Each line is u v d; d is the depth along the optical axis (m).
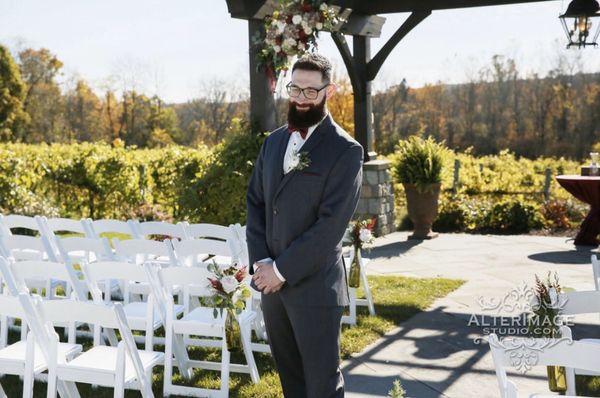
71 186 12.18
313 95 2.74
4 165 9.97
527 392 3.73
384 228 9.92
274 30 3.79
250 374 3.93
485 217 10.36
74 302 2.90
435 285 6.43
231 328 3.54
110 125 40.03
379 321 5.13
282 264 2.72
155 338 4.48
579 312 3.03
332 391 2.84
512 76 36.31
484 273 7.08
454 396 3.71
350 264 5.06
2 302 3.01
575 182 8.50
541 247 8.69
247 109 38.16
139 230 5.24
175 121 39.56
